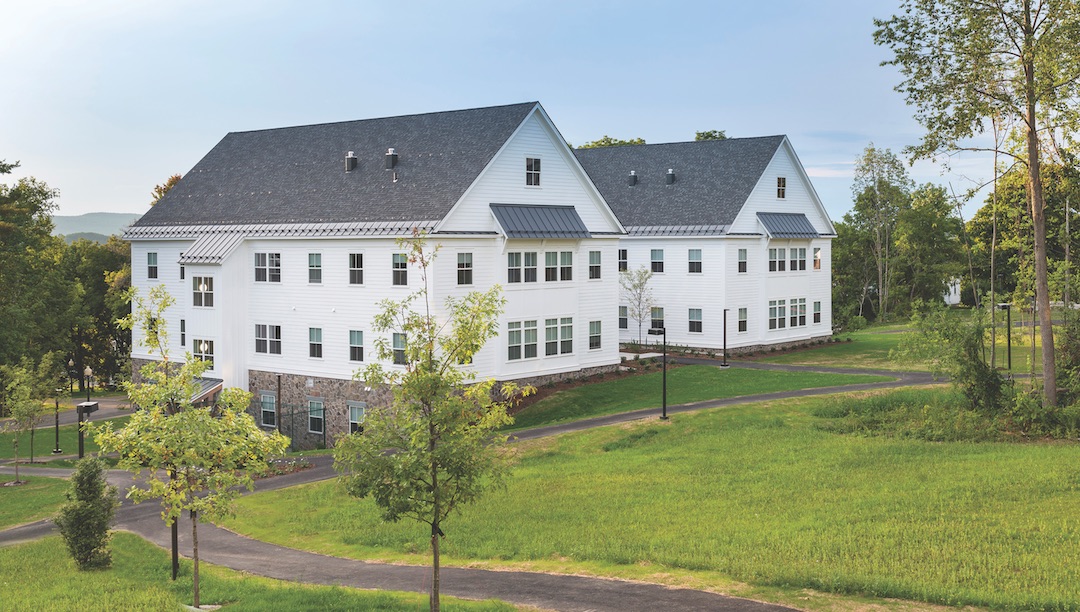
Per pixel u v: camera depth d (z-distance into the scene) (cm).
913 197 4084
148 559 2578
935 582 1889
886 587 1858
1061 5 3362
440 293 4384
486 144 4684
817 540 2245
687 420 3991
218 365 5081
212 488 2031
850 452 3259
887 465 3050
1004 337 5919
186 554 2623
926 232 9562
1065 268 4022
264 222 5112
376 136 5275
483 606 1903
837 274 10050
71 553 2498
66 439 5409
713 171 6412
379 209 4678
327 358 4816
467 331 1830
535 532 2556
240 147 5988
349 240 4653
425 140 4997
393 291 4497
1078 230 4903
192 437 1964
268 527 2900
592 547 2341
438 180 4644
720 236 5956
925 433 3512
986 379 3716
